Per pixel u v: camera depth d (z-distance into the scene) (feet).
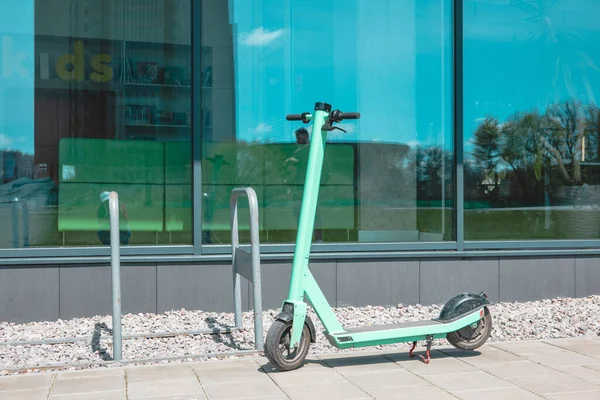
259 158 22.21
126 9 21.47
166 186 21.54
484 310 15.93
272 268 21.68
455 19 23.38
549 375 14.25
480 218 23.48
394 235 22.99
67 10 21.13
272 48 22.45
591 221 24.40
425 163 23.31
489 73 23.71
